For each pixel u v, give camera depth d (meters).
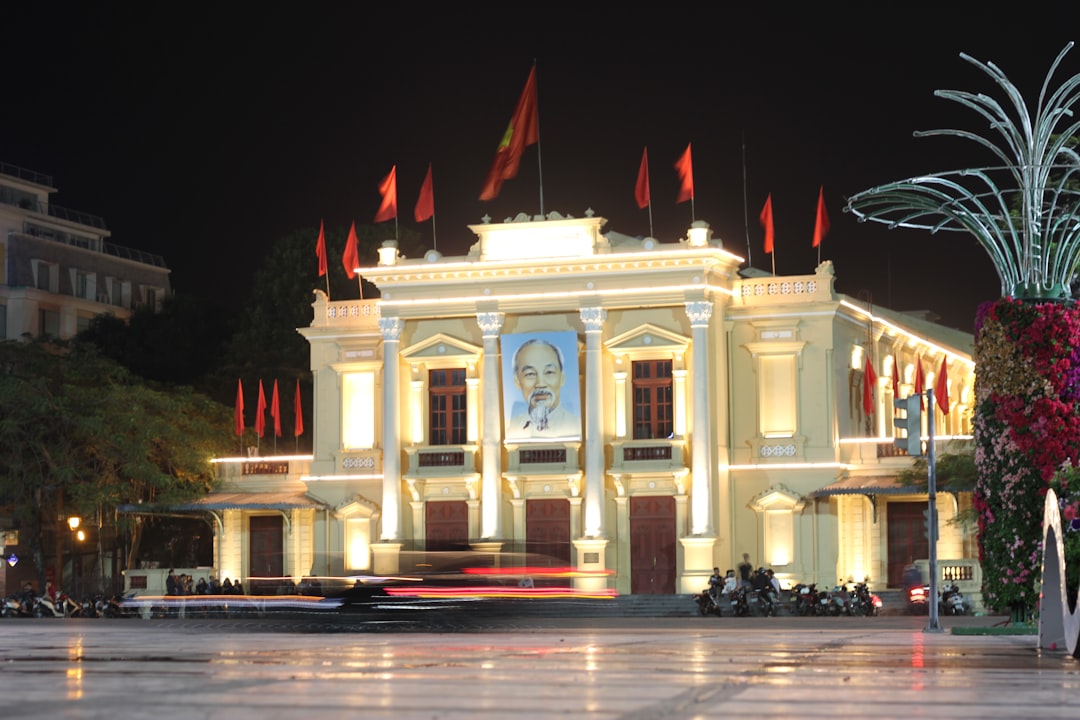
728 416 66.19
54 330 94.19
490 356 66.88
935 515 36.75
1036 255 33.94
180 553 81.69
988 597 34.41
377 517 69.62
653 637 32.56
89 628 42.59
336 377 71.00
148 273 103.88
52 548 80.50
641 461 65.38
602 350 65.94
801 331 65.62
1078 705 14.70
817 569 64.56
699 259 64.06
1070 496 30.80
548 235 66.44
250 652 25.50
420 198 68.12
